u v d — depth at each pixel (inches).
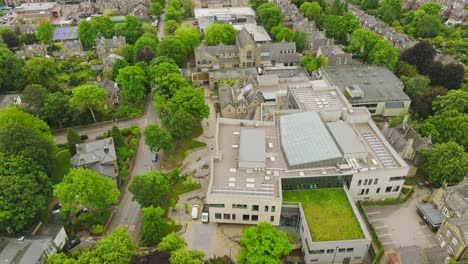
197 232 3777.1
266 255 3083.2
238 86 6028.5
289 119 4635.8
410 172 4483.3
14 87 6348.4
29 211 3469.5
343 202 3745.1
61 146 5009.8
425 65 6619.1
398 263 3198.8
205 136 5251.0
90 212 3909.9
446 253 3218.5
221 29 7696.9
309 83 5639.8
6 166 3715.6
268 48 7268.7
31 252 3221.0
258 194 3641.7
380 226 3850.9
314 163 3917.3
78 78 6633.9
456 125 4645.7
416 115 5698.8
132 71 5753.0
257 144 4158.5
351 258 3459.6
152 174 3912.4
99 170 4244.6
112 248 3021.7
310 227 3459.6
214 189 3693.4
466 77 6752.0
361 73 6363.2
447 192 3821.4
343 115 4783.5
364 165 3978.8
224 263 3430.1
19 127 4010.8
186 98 5162.4
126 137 5265.8
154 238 3538.4
